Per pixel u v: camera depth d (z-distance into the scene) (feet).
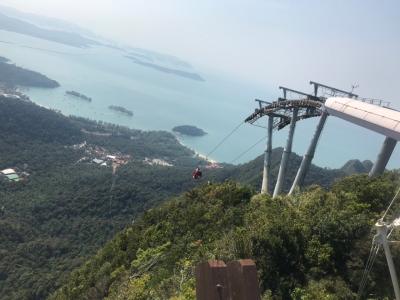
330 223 75.92
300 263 72.54
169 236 131.54
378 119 99.86
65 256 330.95
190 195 161.27
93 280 146.20
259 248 72.79
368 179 100.27
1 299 253.03
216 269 15.61
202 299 15.48
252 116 190.70
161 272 96.32
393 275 42.75
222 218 117.19
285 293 67.56
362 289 65.46
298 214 86.28
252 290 15.35
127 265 135.13
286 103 163.32
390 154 110.93
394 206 85.46
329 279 68.44
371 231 73.51
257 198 121.08
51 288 245.86
